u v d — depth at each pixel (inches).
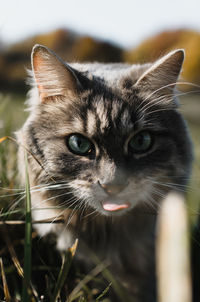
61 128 15.4
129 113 15.2
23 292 12.0
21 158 16.2
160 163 15.4
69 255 13.1
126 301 13.6
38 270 15.5
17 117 21.8
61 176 15.3
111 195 14.8
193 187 17.2
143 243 16.9
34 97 16.4
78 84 15.6
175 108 16.1
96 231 16.5
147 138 15.4
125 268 16.8
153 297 17.0
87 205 15.8
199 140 25.7
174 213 8.6
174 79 16.0
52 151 15.3
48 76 15.7
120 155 15.0
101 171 14.8
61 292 14.8
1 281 14.8
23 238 15.7
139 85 15.8
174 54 15.6
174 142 15.7
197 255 17.7
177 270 7.9
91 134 15.0
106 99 15.4
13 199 16.2
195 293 17.5
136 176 15.0
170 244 8.1
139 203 16.1
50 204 16.0
